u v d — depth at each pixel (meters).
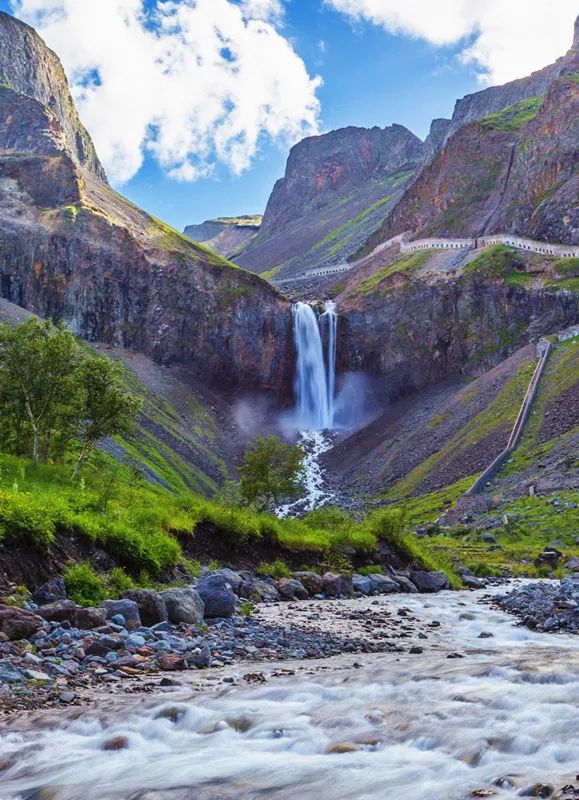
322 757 12.83
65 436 62.44
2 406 60.22
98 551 30.88
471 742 13.20
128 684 18.39
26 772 12.46
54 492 41.09
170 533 39.91
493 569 74.50
